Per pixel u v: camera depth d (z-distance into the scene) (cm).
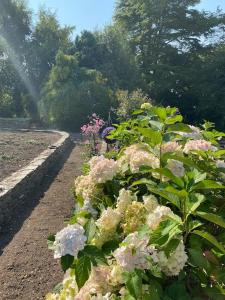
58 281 390
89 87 2458
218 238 191
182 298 161
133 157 233
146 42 3362
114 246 183
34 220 579
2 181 652
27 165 842
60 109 2425
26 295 366
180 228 170
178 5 3262
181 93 3170
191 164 206
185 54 3266
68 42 3153
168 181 217
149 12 3241
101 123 1114
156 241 161
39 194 734
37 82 3070
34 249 466
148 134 222
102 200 230
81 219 216
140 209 190
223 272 176
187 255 177
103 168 232
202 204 199
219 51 3105
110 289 174
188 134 272
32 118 2694
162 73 3083
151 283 166
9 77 3047
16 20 3055
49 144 1309
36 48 3052
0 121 2498
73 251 163
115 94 2480
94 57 3003
